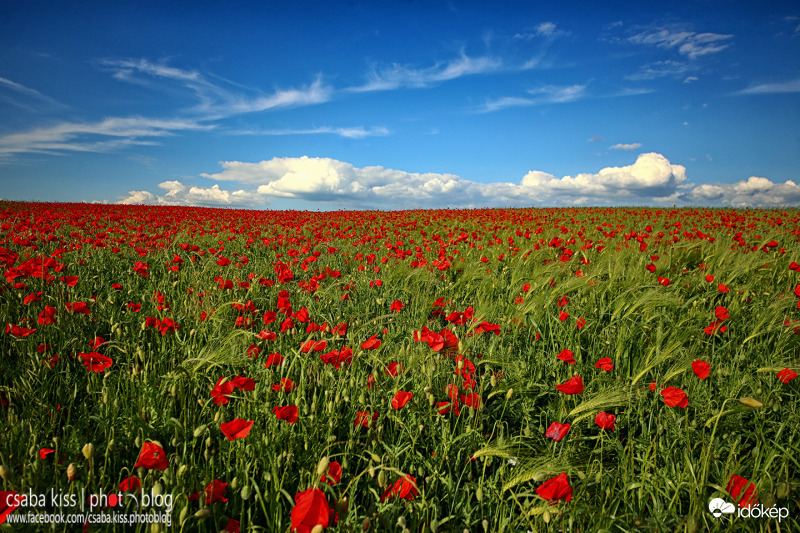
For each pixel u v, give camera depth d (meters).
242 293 4.58
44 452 1.85
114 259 6.84
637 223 15.55
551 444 2.34
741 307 4.08
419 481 2.11
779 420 2.54
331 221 17.33
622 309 3.81
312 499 1.35
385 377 2.73
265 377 2.69
